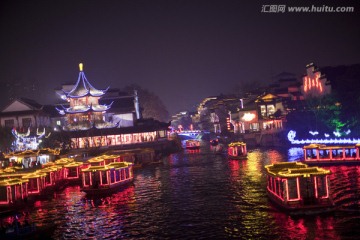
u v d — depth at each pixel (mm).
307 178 37688
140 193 54688
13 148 89000
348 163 64375
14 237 33406
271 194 42438
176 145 126062
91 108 116562
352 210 38938
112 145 108812
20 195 49781
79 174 69000
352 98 83625
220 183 57781
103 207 47719
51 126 114250
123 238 36250
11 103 108188
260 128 112750
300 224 35656
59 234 38531
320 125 91438
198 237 35062
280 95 124062
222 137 143500
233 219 39000
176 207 45469
